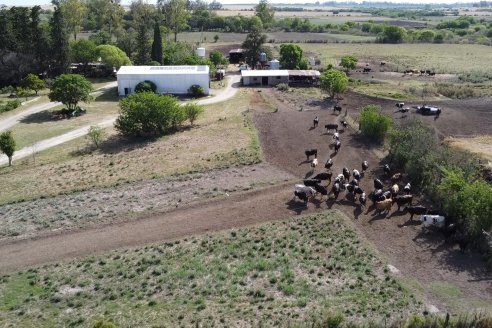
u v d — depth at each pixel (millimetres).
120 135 63594
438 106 70938
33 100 85188
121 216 39125
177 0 154750
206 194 42531
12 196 45000
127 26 172375
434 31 181000
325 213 38250
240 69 111188
